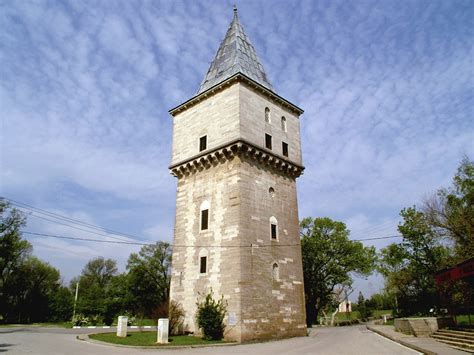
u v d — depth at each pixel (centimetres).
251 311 2703
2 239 5538
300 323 3127
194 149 3491
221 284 2838
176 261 3306
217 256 2955
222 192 3109
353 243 6003
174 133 3794
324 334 3522
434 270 4738
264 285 2892
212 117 3412
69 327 4838
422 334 2883
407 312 5497
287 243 3275
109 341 2519
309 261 6041
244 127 3177
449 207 4591
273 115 3584
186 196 3438
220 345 2406
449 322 3017
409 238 4950
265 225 3105
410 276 5134
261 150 3206
